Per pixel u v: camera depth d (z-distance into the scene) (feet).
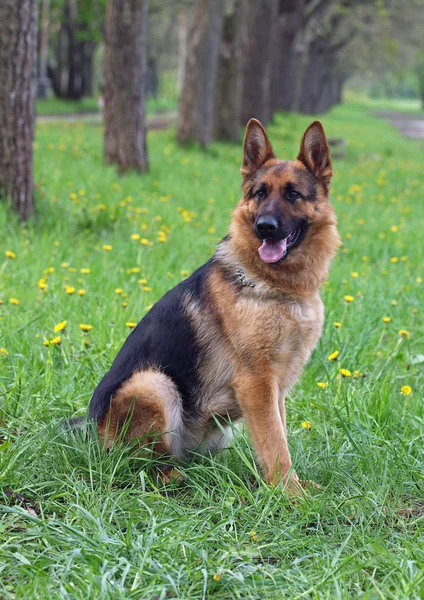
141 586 9.69
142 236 29.04
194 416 13.66
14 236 25.89
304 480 13.03
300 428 14.92
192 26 64.64
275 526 11.46
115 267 23.98
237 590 9.72
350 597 9.60
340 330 19.51
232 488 12.55
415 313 22.41
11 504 11.82
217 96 75.87
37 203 30.60
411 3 129.70
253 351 12.98
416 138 137.90
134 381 13.30
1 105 27.66
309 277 13.46
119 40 43.91
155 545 10.49
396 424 14.99
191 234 30.12
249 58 85.46
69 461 13.00
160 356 13.55
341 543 10.87
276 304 13.07
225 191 43.39
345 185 53.42
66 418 14.42
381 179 58.65
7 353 16.24
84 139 63.31
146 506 11.55
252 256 13.29
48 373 15.23
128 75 44.42
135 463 13.30
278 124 104.47
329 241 13.97
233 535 11.22
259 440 13.00
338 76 255.91
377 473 12.89
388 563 10.40
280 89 118.62
